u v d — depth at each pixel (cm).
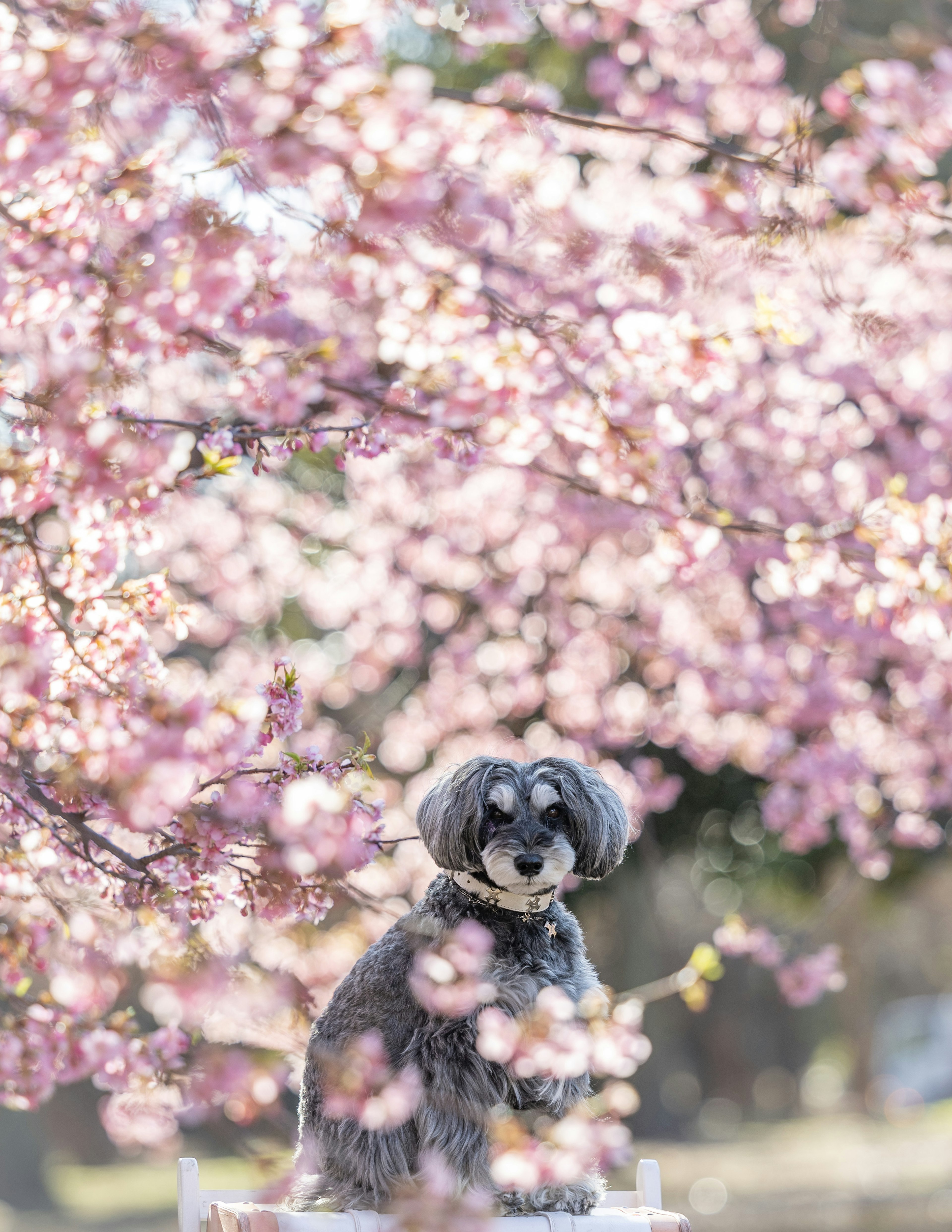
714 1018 4862
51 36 539
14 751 562
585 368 762
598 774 677
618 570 1457
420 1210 482
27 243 573
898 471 1326
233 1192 632
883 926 3741
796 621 1377
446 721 1502
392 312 702
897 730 1413
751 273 1127
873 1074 4872
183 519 1526
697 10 1189
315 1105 620
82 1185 3028
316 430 623
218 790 612
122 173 572
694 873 1888
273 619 1577
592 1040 562
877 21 1416
